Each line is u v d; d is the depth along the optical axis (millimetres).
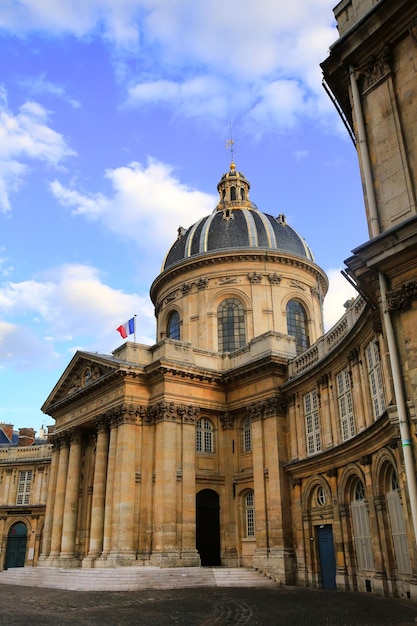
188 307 31453
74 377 30312
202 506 25078
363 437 17094
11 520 39969
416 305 9430
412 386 9188
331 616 11945
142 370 25484
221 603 14992
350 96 11750
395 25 10867
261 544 22781
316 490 21547
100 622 11758
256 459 24062
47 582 22922
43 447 41438
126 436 24375
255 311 30203
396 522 15664
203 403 25766
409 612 11977
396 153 10461
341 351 19750
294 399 23688
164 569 21250
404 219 10000
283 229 33625
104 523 24297
